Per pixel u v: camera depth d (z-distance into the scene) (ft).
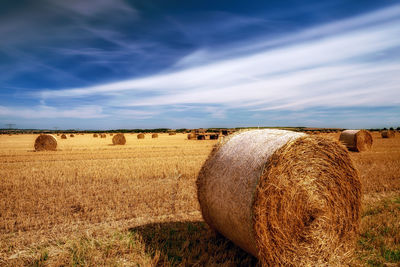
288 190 14.40
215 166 16.97
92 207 22.97
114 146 87.86
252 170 14.34
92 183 31.81
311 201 15.30
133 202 24.59
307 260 14.85
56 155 60.75
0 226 18.95
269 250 13.52
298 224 14.82
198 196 18.33
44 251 15.51
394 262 14.67
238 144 16.87
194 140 126.00
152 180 33.55
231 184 15.11
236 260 15.05
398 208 23.12
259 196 13.43
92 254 15.29
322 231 15.62
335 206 16.24
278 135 15.83
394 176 34.94
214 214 16.74
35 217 20.76
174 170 39.17
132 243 16.51
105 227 19.02
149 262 14.39
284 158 14.25
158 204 23.91
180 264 14.26
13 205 23.50
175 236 17.80
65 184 31.22
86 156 58.44
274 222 13.82
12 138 165.99
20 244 16.42
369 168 40.52
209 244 16.60
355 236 16.88
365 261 14.96
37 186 30.12
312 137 15.28
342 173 16.42
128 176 35.19
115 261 14.66
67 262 14.57
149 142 110.11
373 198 26.35
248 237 14.02
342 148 16.37
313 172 15.40
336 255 15.83
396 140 108.47
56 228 18.75
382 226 18.93
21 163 47.14
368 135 68.03
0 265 14.10
